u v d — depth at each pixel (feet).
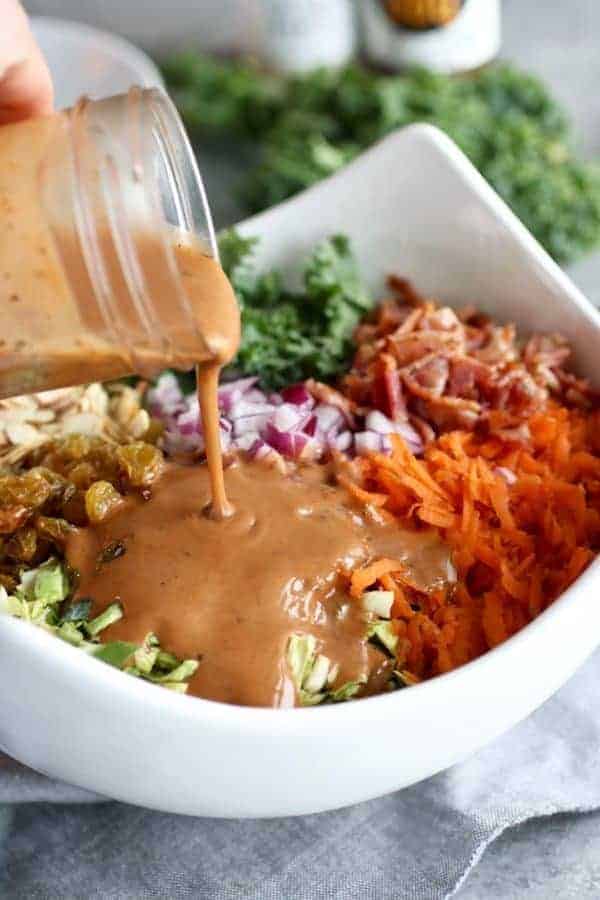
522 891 1.71
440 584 1.75
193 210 1.77
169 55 3.11
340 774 1.60
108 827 1.76
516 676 1.62
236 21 3.13
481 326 2.05
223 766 1.58
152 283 1.61
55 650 1.56
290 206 2.09
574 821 1.76
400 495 1.81
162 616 1.68
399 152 2.04
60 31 2.68
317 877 1.70
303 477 1.83
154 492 1.78
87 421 1.91
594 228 2.46
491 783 1.76
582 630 1.66
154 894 1.70
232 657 1.65
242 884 1.70
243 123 2.80
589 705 1.83
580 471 1.88
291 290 2.12
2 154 1.65
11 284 1.61
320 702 1.68
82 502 1.79
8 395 1.69
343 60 2.91
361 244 2.10
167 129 1.73
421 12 2.75
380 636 1.71
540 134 2.64
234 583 1.69
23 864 1.73
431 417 1.94
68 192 1.62
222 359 1.69
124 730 1.57
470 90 2.72
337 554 1.72
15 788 1.75
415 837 1.72
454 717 1.60
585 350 1.97
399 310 2.07
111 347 1.63
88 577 1.73
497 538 1.79
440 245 2.07
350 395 1.97
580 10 3.15
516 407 1.93
